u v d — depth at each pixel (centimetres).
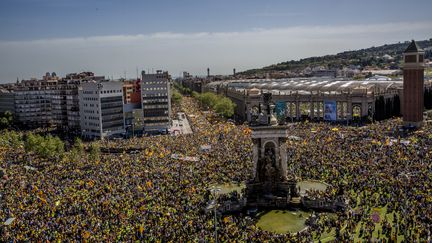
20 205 10681
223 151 16450
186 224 9269
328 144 16488
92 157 16812
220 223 9462
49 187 12275
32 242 8469
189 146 18038
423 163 13012
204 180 12862
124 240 8431
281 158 11700
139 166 14575
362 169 12781
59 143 18450
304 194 11375
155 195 11288
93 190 11812
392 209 9825
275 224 9919
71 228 9062
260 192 11675
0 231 9031
